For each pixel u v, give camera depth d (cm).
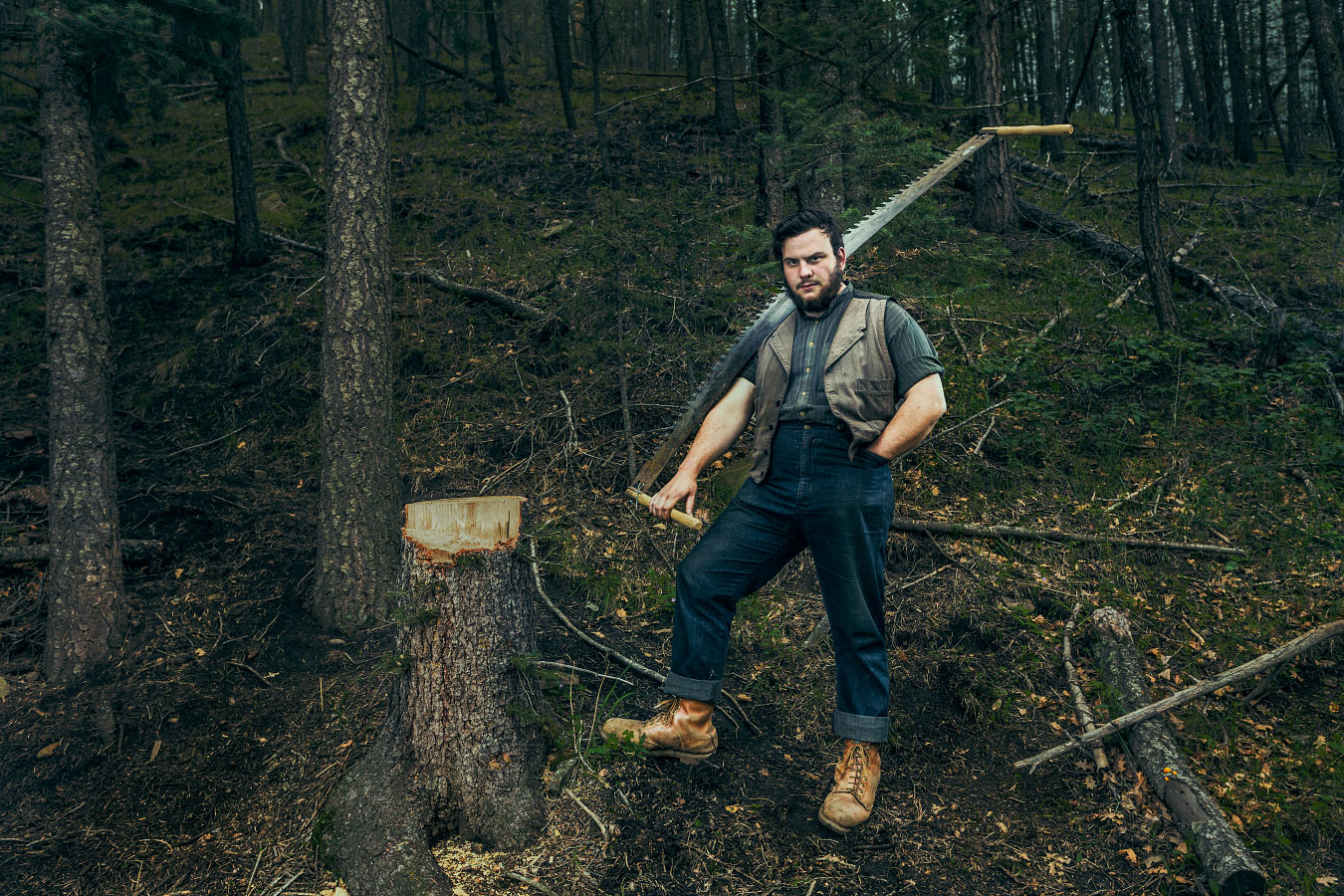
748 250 508
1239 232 821
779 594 378
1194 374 539
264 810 279
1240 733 303
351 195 387
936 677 335
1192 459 482
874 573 245
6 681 343
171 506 461
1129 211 889
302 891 241
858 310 242
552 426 520
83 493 359
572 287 633
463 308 648
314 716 319
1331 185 992
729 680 331
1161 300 596
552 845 251
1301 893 240
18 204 939
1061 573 392
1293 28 1437
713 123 1148
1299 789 277
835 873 246
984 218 811
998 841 261
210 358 632
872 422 237
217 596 396
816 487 239
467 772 254
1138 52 581
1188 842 251
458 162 1048
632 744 278
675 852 250
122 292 734
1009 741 304
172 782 293
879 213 266
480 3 1536
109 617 359
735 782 278
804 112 514
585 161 1016
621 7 2011
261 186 1009
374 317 387
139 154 1152
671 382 546
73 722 321
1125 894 241
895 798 276
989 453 494
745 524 251
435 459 505
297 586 400
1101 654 329
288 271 764
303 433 556
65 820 281
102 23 370
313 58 1798
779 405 245
